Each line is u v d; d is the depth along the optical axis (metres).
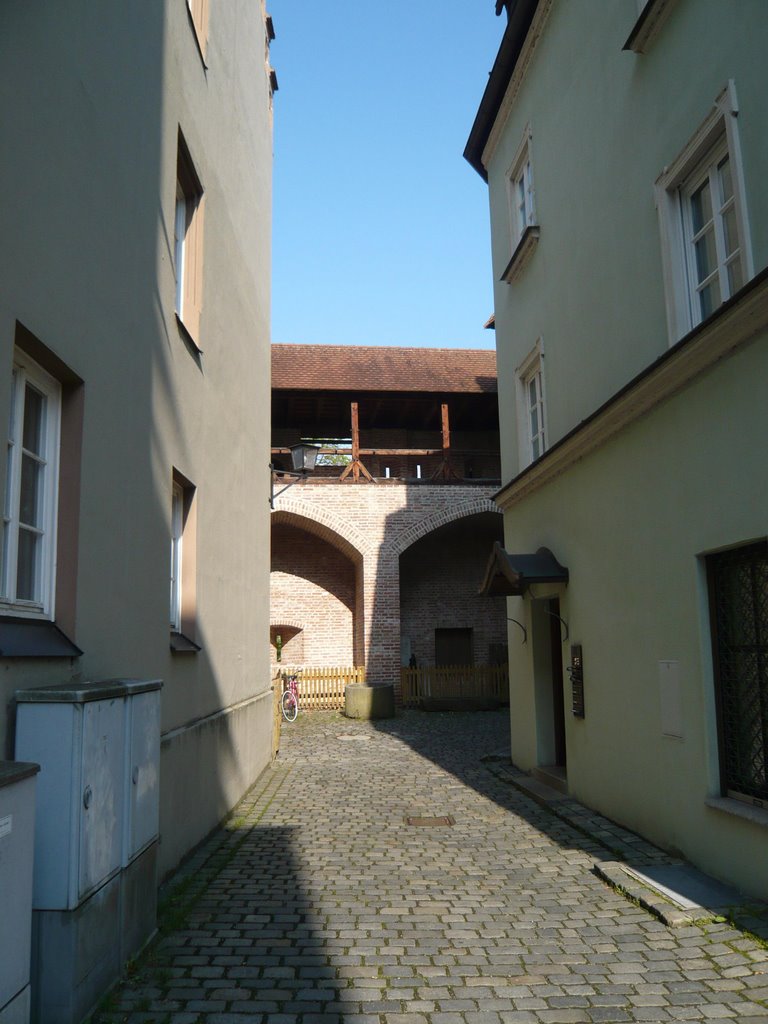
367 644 19.67
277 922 4.90
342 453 23.94
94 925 3.60
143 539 5.58
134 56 5.54
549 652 10.18
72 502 4.38
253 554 10.67
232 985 3.94
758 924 4.58
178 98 6.79
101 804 3.69
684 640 5.93
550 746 10.05
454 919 4.95
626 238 7.17
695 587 5.76
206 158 7.93
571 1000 3.78
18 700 3.46
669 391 6.08
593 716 7.79
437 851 6.70
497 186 11.85
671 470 6.12
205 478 7.68
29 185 3.78
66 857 3.38
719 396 5.42
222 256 8.69
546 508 9.32
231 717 8.49
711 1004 3.71
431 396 21.28
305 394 20.77
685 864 5.87
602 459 7.53
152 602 5.77
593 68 7.97
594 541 7.73
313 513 19.81
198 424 7.41
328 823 7.88
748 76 5.22
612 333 7.48
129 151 5.40
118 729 3.95
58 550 4.34
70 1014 3.30
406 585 23.11
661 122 6.47
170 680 6.18
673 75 6.26
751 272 5.16
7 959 2.83
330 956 4.34
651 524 6.47
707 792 5.60
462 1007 3.71
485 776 10.62
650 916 4.93
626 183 7.16
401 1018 3.60
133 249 5.45
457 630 23.36
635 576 6.78
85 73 4.56
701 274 6.21
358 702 18.42
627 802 6.97
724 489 5.37
